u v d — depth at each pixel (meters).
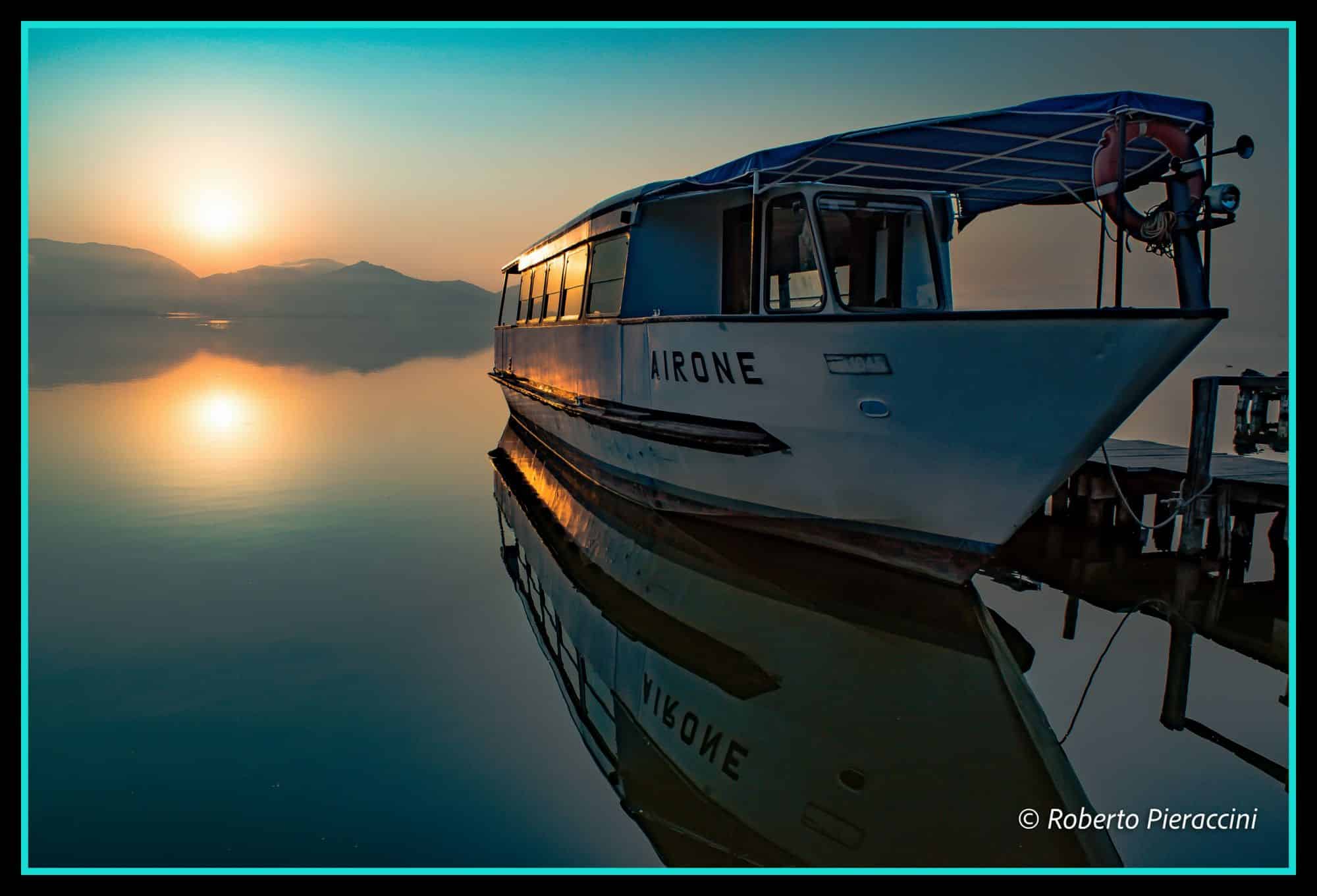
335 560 9.57
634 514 11.30
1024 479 7.06
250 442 17.16
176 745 5.53
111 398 24.06
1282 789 5.18
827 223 8.73
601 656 7.15
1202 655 7.11
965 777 5.44
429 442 17.61
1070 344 6.36
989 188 9.14
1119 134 6.51
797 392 7.78
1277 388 8.41
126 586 8.55
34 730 5.69
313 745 5.58
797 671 6.96
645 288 10.05
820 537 8.77
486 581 8.91
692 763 5.62
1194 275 6.57
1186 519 9.05
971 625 7.64
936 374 6.93
